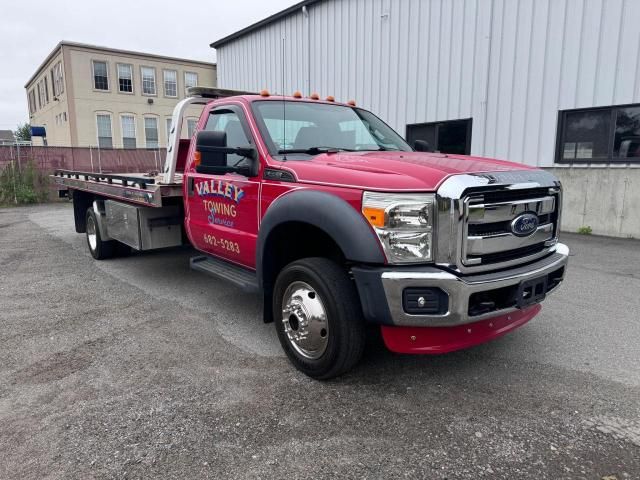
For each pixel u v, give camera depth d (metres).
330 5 13.54
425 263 2.91
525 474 2.40
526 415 2.95
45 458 2.53
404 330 3.09
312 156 3.89
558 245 3.66
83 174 7.28
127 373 3.49
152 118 32.72
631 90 8.57
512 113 10.16
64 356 3.79
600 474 2.40
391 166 3.23
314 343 3.32
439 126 11.56
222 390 3.24
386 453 2.57
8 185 16.80
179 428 2.80
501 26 10.08
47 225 11.30
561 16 9.23
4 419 2.90
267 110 4.19
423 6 11.36
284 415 2.94
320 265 3.25
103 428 2.79
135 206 5.67
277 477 2.39
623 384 3.33
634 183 8.73
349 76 13.32
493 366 3.62
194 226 4.80
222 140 3.87
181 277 6.25
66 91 29.47
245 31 16.36
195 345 4.01
